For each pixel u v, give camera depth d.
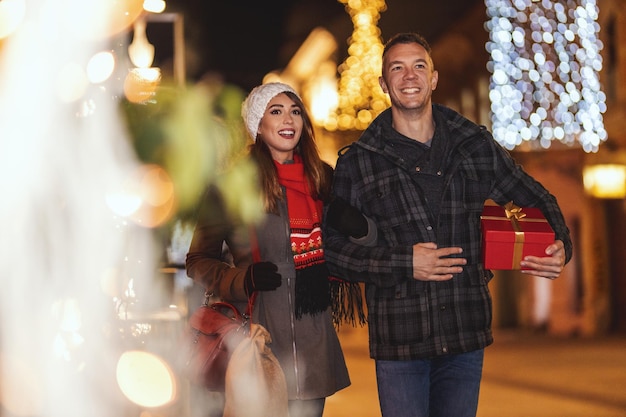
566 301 26.08
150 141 5.93
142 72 6.07
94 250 6.12
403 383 6.29
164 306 7.36
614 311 25.38
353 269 6.21
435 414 6.41
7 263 5.98
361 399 13.04
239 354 5.81
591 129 22.53
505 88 23.78
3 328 6.07
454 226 6.30
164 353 7.06
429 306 6.24
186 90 6.00
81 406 6.18
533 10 22.78
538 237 6.14
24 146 5.79
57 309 6.13
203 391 6.81
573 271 25.94
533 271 6.25
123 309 6.93
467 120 6.48
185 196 6.12
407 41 6.41
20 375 6.11
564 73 22.67
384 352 6.29
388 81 6.39
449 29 33.38
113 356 6.26
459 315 6.25
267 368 5.84
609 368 16.39
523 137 23.78
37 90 5.76
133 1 5.88
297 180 6.35
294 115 6.38
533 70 23.25
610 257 25.33
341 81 28.23
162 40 9.68
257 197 6.17
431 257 6.05
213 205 6.18
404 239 6.31
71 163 5.88
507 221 6.30
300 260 6.24
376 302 6.32
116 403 6.23
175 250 7.55
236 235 6.25
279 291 6.19
